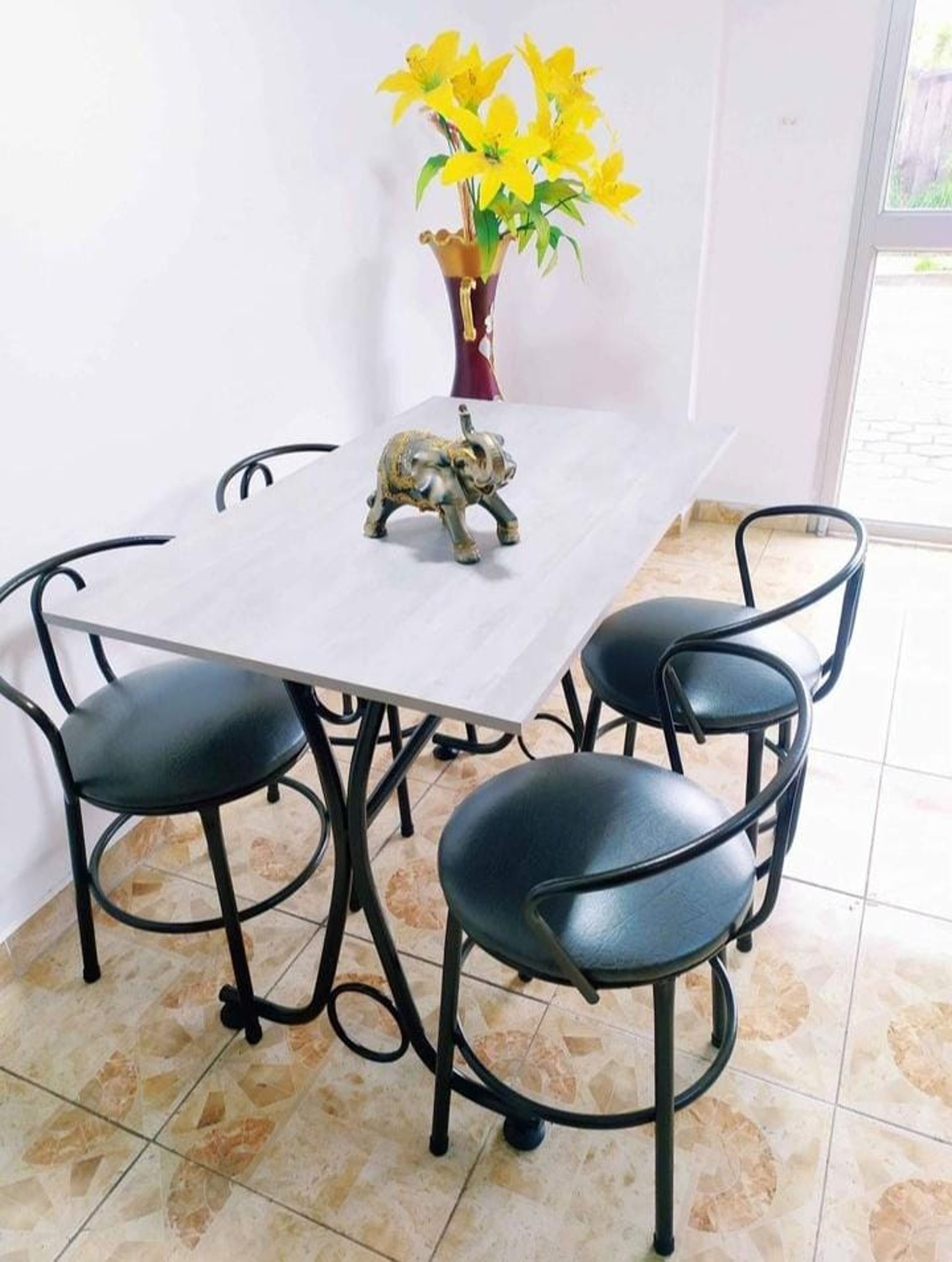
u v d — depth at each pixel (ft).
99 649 5.33
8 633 5.07
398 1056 4.67
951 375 9.69
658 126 8.74
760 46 8.57
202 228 5.86
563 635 3.56
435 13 7.89
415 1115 4.66
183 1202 4.29
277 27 6.14
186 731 4.64
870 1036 4.95
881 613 8.94
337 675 3.34
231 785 4.40
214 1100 4.74
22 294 4.75
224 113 5.84
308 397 7.30
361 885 4.29
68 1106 4.72
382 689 3.25
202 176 5.77
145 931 4.87
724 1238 4.09
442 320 9.09
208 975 5.44
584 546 4.29
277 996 5.28
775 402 10.13
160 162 5.44
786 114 8.79
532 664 3.37
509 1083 4.77
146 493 5.83
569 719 7.57
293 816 6.66
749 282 9.64
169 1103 4.73
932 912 5.71
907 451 10.24
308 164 6.72
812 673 4.93
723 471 10.69
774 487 10.58
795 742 3.27
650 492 4.88
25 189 4.66
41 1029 5.12
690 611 5.50
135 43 5.11
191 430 6.11
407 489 4.23
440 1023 4.13
